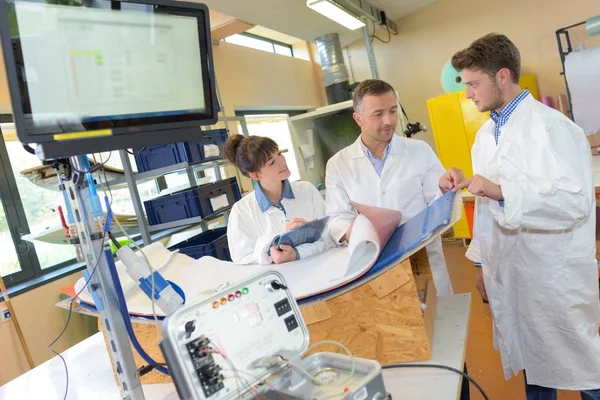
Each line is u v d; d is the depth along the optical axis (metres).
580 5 4.59
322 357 0.73
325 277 1.06
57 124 0.61
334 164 2.02
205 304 0.64
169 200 2.71
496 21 5.12
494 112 1.57
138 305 1.12
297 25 4.18
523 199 1.28
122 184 2.97
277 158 1.72
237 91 4.40
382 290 1.00
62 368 1.42
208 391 0.60
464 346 1.04
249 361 0.65
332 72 4.75
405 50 5.80
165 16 0.70
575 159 1.36
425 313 1.09
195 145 2.66
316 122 4.14
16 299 2.62
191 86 0.76
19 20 0.56
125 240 1.64
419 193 1.91
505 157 1.47
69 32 0.61
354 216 1.85
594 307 1.45
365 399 0.63
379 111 1.66
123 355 0.80
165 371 0.84
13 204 2.85
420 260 1.30
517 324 1.61
